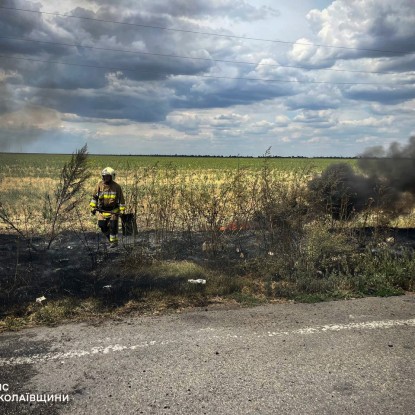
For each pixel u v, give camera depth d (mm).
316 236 6816
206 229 7387
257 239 7363
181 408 2689
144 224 9359
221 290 5281
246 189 7680
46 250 7430
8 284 5457
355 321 4316
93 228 9422
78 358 3398
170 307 4758
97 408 2689
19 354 3475
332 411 2682
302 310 4672
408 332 4035
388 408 2727
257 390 2922
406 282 5691
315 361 3383
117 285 5480
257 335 3908
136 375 3117
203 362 3336
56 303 4727
